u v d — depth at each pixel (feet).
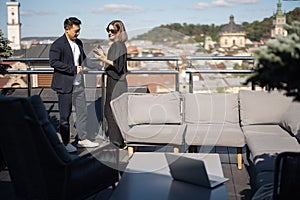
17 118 7.43
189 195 7.45
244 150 14.42
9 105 7.26
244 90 14.20
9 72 15.46
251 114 13.73
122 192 7.64
